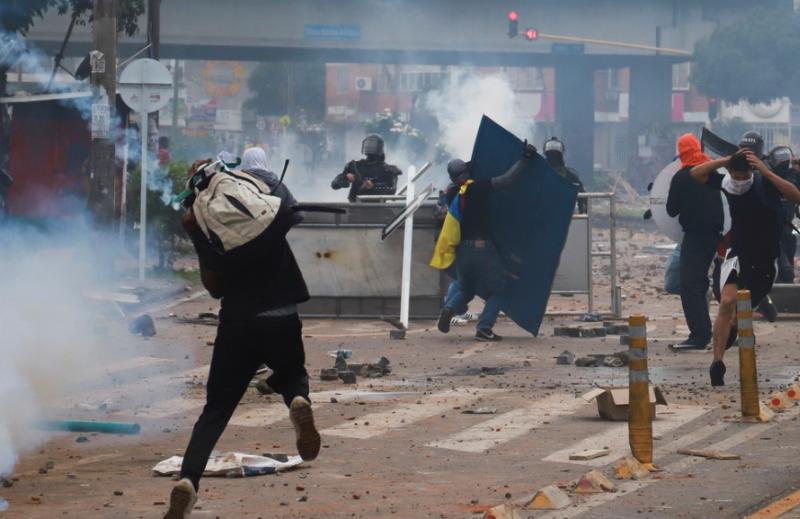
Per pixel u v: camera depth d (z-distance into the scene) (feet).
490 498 59.72
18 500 59.82
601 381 100.12
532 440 74.84
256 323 55.21
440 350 120.88
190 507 52.95
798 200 94.27
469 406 87.40
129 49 477.36
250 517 56.24
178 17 544.21
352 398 91.61
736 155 94.94
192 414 85.25
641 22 598.75
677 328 137.49
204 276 56.54
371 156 165.99
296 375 57.41
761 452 69.87
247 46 552.41
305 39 553.64
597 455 69.51
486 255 127.65
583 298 175.01
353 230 148.46
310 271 148.87
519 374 104.78
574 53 586.86
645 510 56.44
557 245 127.75
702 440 73.56
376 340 128.98
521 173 126.93
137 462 69.41
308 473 66.03
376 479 64.44
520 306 129.59
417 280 148.05
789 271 155.63
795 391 87.51
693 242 117.70
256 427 80.02
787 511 55.83
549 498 57.41
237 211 54.95
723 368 95.14
